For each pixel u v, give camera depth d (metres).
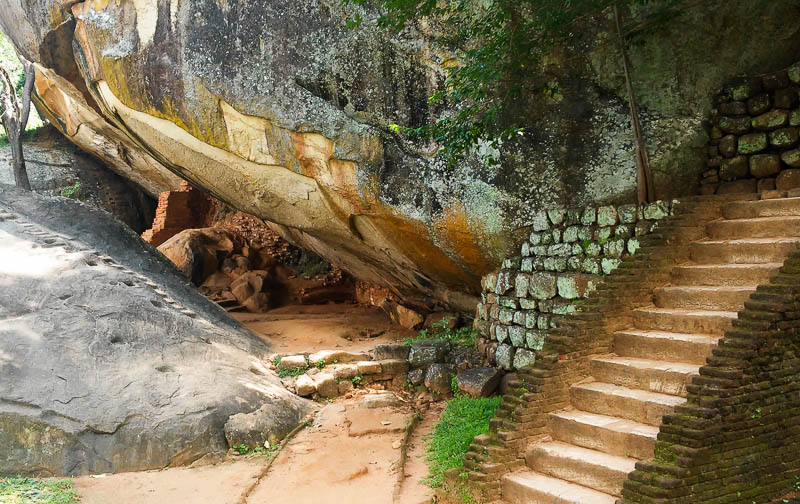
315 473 5.95
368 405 7.58
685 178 6.59
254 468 6.17
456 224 7.71
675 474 4.00
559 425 5.11
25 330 7.05
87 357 6.94
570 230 6.89
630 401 4.83
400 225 8.38
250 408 7.01
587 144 6.78
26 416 5.95
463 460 5.58
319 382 7.98
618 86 6.66
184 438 6.34
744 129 6.29
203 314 9.68
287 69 8.46
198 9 9.05
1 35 18.09
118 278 8.96
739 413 4.21
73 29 10.91
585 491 4.54
